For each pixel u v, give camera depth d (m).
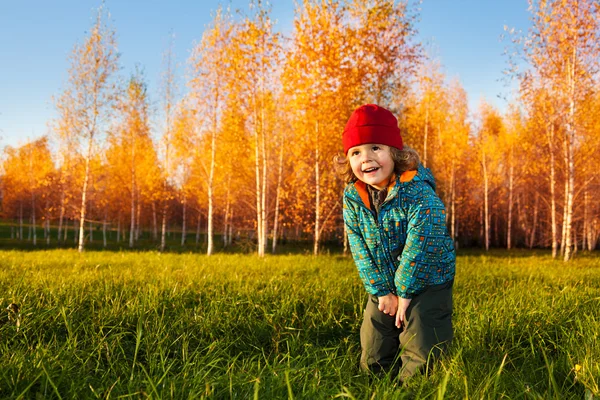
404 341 2.45
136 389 2.05
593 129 16.88
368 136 2.45
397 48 15.38
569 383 2.25
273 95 16.27
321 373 2.41
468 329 3.25
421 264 2.38
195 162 22.95
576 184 19.52
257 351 3.34
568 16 14.30
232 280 5.70
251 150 19.67
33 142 35.06
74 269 7.20
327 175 16.19
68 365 2.34
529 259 14.85
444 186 27.67
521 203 35.50
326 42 14.21
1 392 2.03
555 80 14.91
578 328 3.14
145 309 3.86
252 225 27.42
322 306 4.29
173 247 29.53
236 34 15.55
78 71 18.31
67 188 26.28
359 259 2.61
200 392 1.99
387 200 2.47
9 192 36.88
